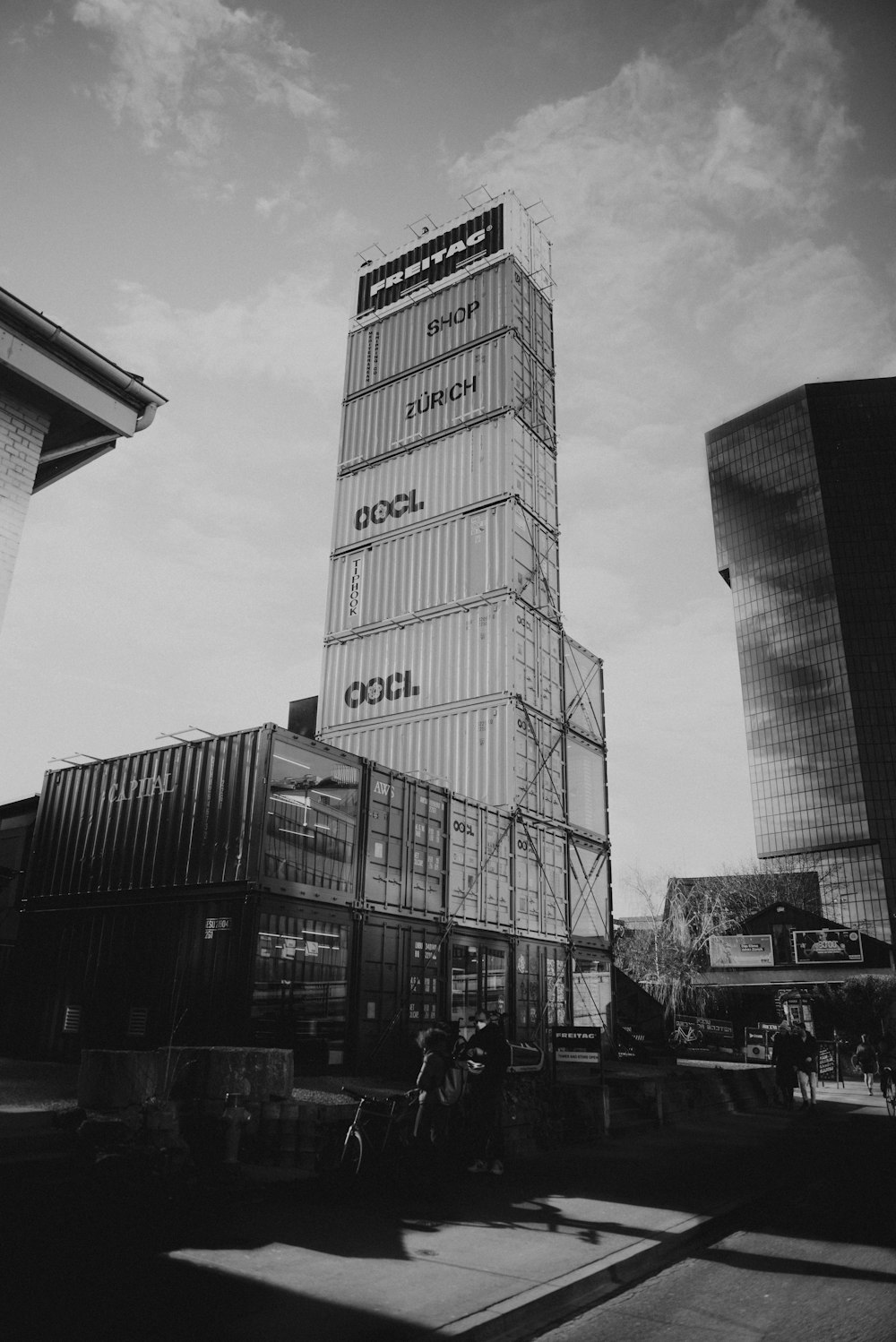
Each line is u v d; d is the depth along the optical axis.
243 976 12.88
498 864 19.42
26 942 16.20
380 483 26.47
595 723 25.02
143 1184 6.85
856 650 121.19
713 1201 7.75
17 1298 4.52
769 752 125.38
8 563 10.12
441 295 27.70
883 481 127.94
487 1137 8.89
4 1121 8.00
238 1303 4.62
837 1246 6.50
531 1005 19.31
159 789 15.42
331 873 14.84
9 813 19.06
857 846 113.75
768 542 134.25
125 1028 13.91
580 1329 4.74
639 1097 13.86
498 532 23.16
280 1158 8.35
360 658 24.52
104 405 11.01
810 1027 32.31
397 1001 15.59
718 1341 4.54
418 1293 4.93
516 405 24.94
